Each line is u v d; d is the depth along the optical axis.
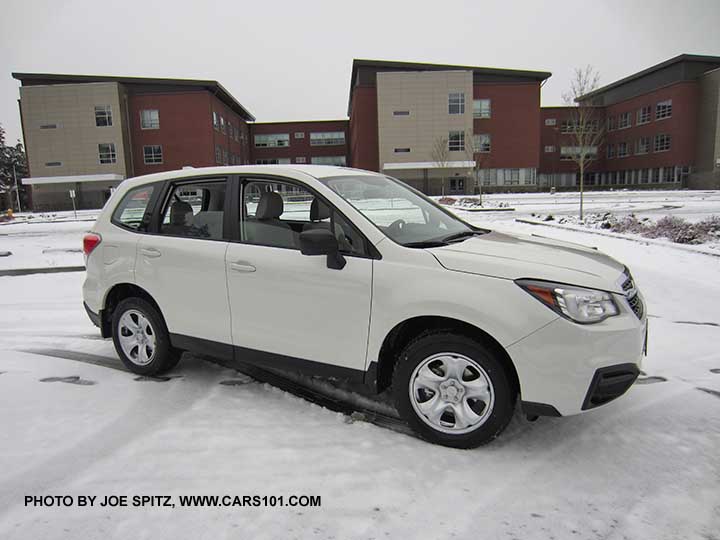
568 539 2.22
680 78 49.78
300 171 3.65
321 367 3.34
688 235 10.51
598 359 2.70
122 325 4.24
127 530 2.29
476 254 3.05
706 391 3.78
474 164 47.91
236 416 3.44
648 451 2.96
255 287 3.50
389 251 3.12
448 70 50.47
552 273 2.85
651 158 53.94
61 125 47.47
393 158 50.47
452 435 2.97
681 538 2.22
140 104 48.94
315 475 2.72
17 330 5.72
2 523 2.33
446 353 2.95
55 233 19.72
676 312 6.00
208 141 49.38
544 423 3.32
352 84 57.09
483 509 2.43
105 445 3.04
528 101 51.66
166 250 3.90
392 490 2.58
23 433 3.20
